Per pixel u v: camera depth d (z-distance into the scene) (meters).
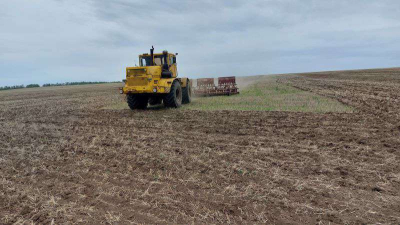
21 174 4.32
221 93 16.62
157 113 10.51
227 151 5.08
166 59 11.56
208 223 2.75
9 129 8.21
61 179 4.06
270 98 13.94
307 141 5.60
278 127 7.04
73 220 2.90
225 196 3.31
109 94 26.33
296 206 3.02
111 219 2.89
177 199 3.28
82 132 7.39
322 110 9.49
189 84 13.66
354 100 11.64
